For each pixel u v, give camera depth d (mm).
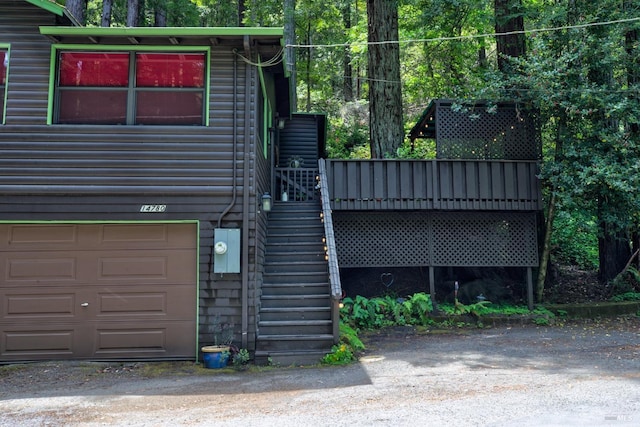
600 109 9711
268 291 8070
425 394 5066
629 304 10398
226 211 7199
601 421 4027
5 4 7258
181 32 6961
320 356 6906
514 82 9938
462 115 10359
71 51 7289
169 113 7367
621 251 11875
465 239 10336
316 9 20719
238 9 23062
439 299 11062
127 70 7359
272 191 10727
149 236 7227
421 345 8031
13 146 7043
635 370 5980
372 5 13031
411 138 13617
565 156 10047
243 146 7324
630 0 10086
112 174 7117
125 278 7145
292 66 18391
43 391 5535
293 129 14477
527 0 12875
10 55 7176
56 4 7082
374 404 4738
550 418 4141
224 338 6965
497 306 10414
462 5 12789
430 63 16703
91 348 7008
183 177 7203
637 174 9062
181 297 7172
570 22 10438
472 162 10148
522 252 10297
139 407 4844
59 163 7066
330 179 10000
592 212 10211
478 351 7434
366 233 10281
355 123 23484
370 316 9695
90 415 4586
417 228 10336
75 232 7141
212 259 7191
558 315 10125
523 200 10109
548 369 6137
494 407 4508
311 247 9055
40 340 6977
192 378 6121
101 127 7148
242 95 7391
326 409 4621
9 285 7008
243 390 5488
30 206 7027
